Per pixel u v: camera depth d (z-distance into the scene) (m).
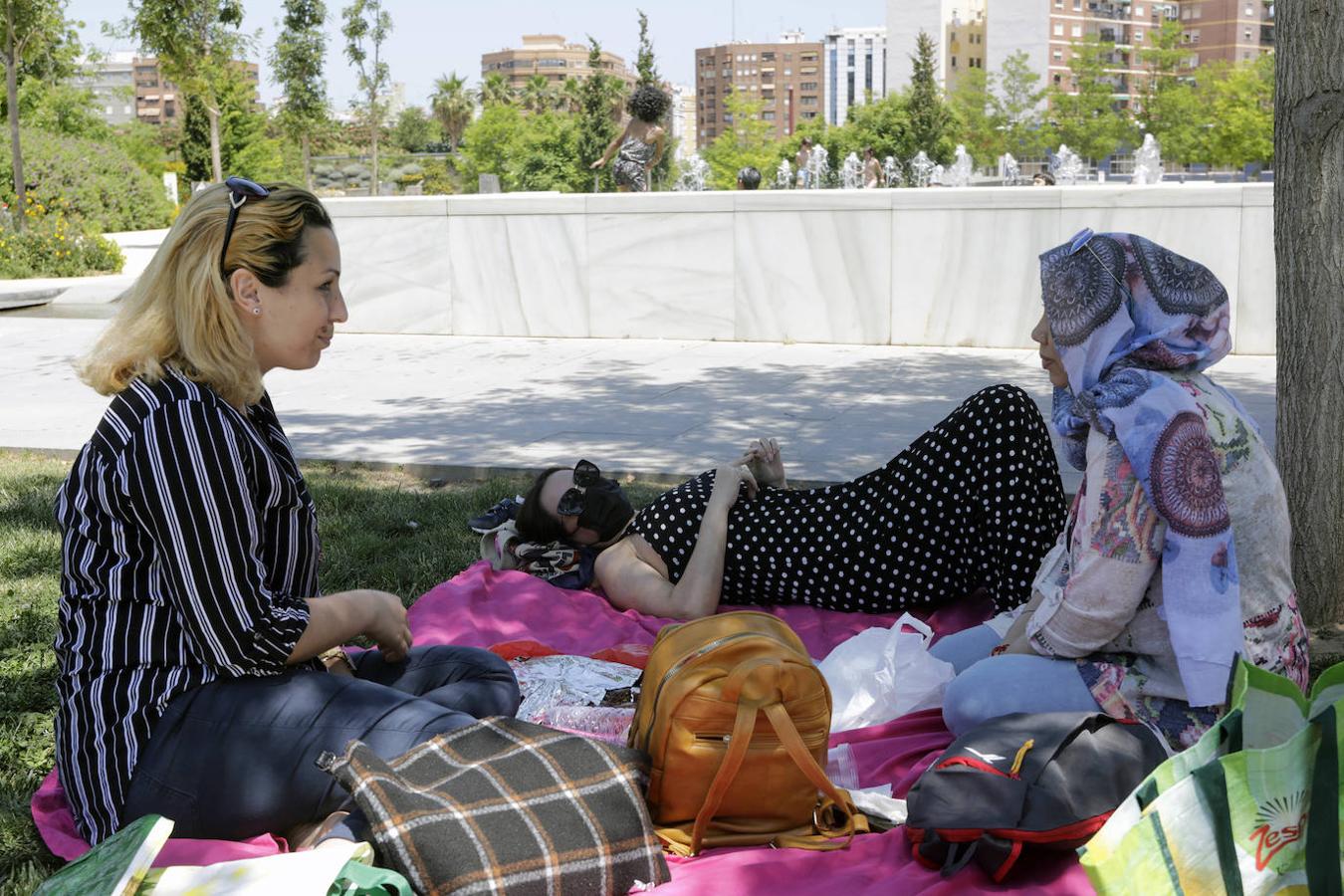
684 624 2.74
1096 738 2.52
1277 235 4.08
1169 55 69.81
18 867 2.67
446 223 11.86
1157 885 1.89
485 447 7.05
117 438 2.32
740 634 2.61
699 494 4.11
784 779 2.58
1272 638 2.67
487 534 4.60
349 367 10.17
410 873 2.21
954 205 10.47
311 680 2.51
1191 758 1.96
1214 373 9.06
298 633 2.43
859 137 72.81
